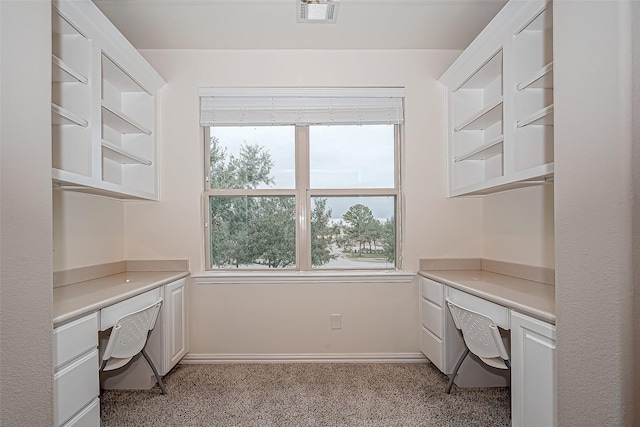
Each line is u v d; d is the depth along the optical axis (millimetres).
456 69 2699
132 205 2910
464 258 2967
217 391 2408
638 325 939
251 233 3047
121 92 2777
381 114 2977
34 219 1265
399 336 2941
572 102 1107
